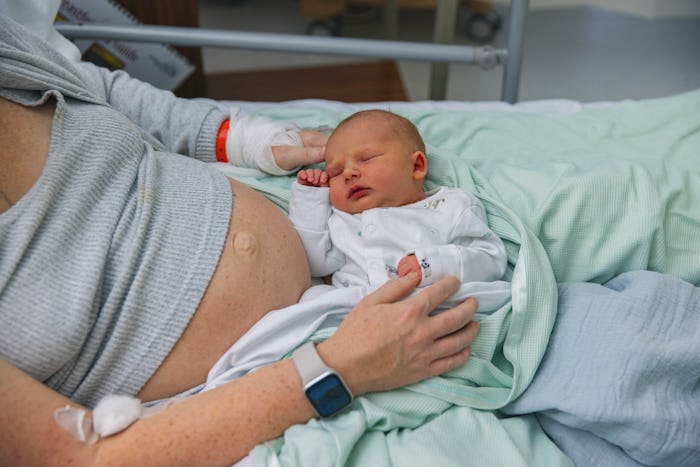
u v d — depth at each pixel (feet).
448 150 4.06
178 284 2.62
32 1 3.87
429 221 3.28
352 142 3.45
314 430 2.42
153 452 2.22
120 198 2.68
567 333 2.94
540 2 10.85
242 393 2.37
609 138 4.21
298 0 10.87
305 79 9.14
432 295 2.70
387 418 2.55
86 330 2.39
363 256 3.25
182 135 3.77
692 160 3.99
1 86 2.77
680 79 8.96
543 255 3.17
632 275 3.11
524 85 8.83
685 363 2.68
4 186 2.56
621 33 10.21
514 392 2.79
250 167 3.86
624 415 2.59
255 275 2.84
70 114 2.84
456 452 2.52
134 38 4.81
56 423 2.15
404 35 9.88
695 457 2.63
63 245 2.44
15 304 2.27
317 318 2.88
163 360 2.57
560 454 2.70
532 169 3.65
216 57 9.61
